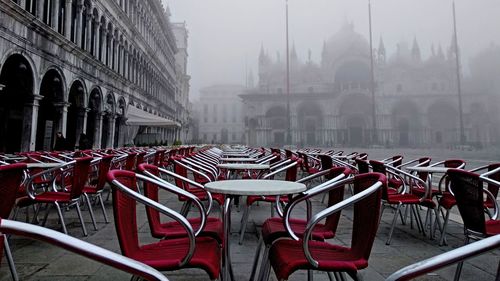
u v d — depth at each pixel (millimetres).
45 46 16359
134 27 32406
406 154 39344
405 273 1729
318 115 76875
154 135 35656
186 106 76312
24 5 14859
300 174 13766
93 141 23969
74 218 6465
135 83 33969
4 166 3062
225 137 115000
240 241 5008
